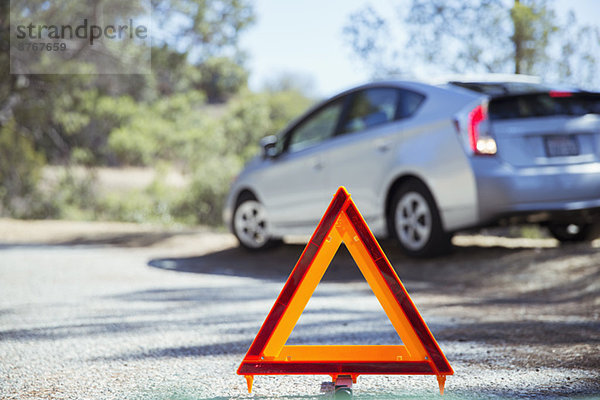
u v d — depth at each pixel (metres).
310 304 4.78
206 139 18.25
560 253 6.24
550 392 2.51
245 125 22.14
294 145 7.95
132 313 4.39
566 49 10.20
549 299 5.00
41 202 14.98
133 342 3.50
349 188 7.12
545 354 3.14
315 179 7.45
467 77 6.86
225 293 5.32
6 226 11.52
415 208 6.62
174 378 2.78
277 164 7.91
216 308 4.59
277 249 8.30
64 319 4.17
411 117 6.62
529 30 10.13
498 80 6.77
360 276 6.41
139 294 5.25
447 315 4.34
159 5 17.25
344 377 2.39
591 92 6.27
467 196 6.03
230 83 24.62
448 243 6.45
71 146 18.42
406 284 5.83
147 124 17.98
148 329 3.84
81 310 4.50
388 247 7.59
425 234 6.47
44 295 5.18
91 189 15.91
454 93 6.37
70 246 9.43
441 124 6.26
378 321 4.05
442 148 6.22
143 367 2.98
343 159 7.18
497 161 6.00
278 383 2.70
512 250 6.65
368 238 2.34
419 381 2.71
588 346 3.29
